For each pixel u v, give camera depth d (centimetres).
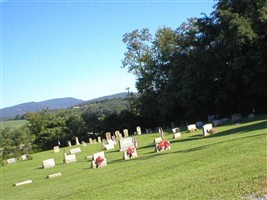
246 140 2202
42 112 9638
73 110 10675
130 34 8244
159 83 8000
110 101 13388
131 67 8300
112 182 1858
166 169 1878
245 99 5738
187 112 6962
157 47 7981
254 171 1221
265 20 4762
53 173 3216
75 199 1641
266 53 4884
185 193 1176
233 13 4959
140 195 1348
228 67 5244
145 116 8275
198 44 5794
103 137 8744
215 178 1280
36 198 1934
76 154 4953
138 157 2975
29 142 9081
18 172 4262
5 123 15700
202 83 6019
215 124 4547
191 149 2580
